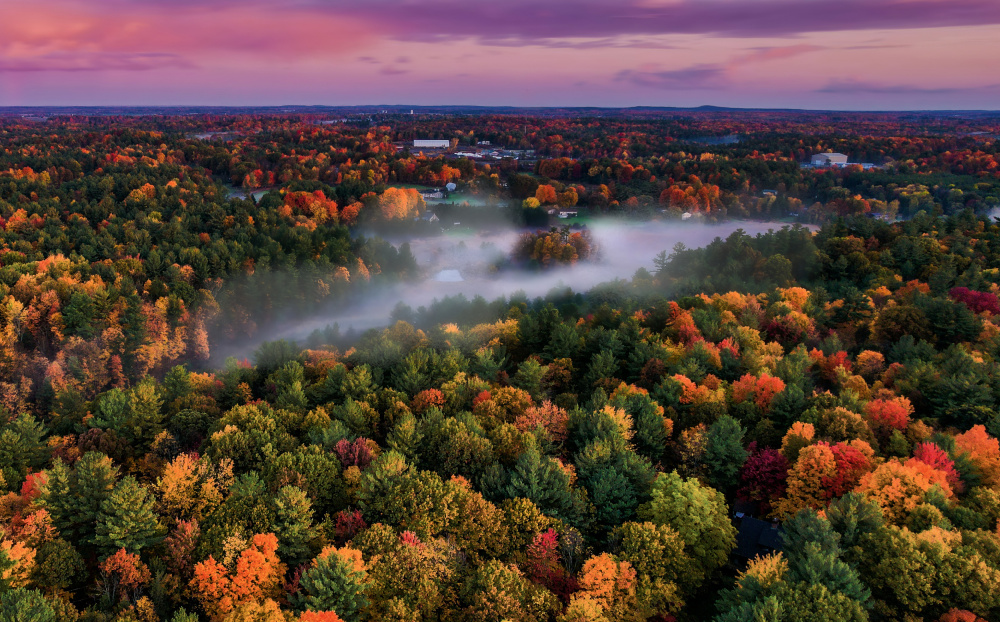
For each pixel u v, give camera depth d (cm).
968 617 5006
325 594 5256
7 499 6588
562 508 6588
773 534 6794
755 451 7900
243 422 8369
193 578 5594
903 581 5303
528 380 10425
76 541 6444
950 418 8800
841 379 9931
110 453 8094
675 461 7988
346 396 9506
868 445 7275
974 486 6906
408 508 6444
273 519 6100
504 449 7725
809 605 4856
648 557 5975
